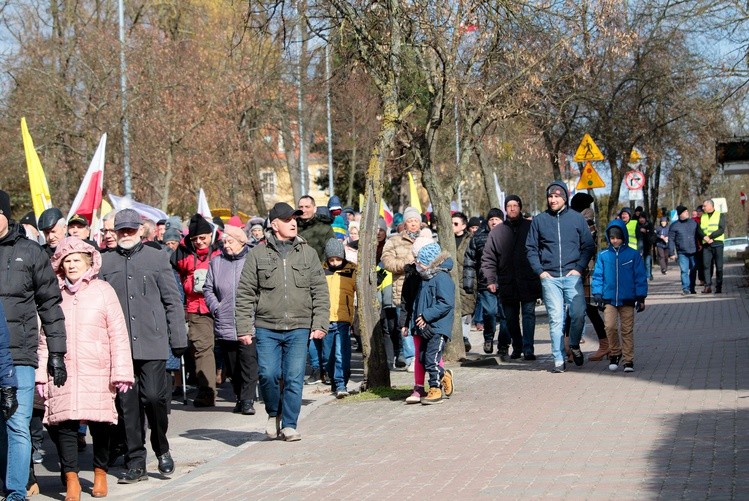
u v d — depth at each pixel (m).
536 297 16.53
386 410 12.47
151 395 10.08
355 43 15.30
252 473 9.50
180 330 10.30
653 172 50.59
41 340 9.39
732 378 12.77
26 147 18.11
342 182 62.28
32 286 8.90
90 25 36.81
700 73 28.73
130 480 10.03
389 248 16.70
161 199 35.62
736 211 93.56
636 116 32.41
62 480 9.66
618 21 19.70
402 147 16.86
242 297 10.98
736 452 8.48
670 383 12.72
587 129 32.53
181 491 9.09
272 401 11.02
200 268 14.80
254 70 35.62
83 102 35.00
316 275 11.01
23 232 9.05
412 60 15.95
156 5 40.22
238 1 16.58
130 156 33.34
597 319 15.82
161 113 34.25
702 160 40.72
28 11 37.75
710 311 23.55
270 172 50.50
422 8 15.00
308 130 45.41
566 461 8.65
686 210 29.84
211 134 36.56
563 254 14.73
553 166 30.06
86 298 9.42
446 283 12.46
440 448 9.74
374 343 14.35
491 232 16.81
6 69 36.31
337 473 9.09
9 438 8.79
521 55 17.09
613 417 10.56
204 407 14.80
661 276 43.06
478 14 16.17
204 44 37.91
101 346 9.38
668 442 9.09
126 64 33.47
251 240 17.08
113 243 13.80
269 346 10.92
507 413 11.35
